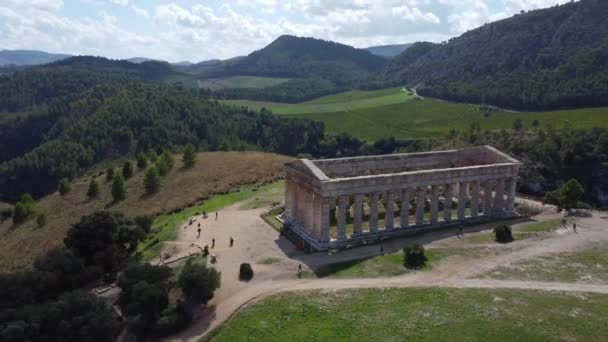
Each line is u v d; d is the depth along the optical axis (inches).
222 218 3843.5
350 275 2669.8
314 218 3216.0
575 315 2171.5
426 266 2765.7
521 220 3668.8
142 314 2267.5
